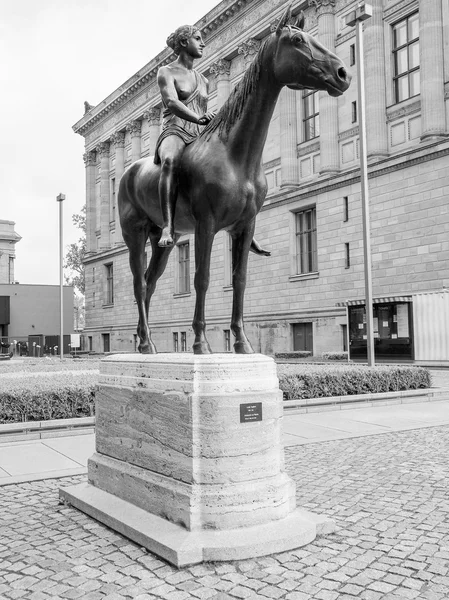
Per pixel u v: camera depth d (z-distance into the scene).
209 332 45.47
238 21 42.50
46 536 5.72
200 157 6.41
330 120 36.12
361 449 9.97
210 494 5.29
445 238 29.16
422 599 4.22
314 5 37.19
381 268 32.31
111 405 6.71
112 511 5.98
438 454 9.42
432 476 7.94
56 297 73.88
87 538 5.63
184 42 7.31
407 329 28.45
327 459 9.20
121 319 59.19
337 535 5.59
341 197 34.91
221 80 44.19
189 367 5.50
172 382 5.65
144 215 8.02
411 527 5.80
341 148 35.94
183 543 4.97
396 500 6.79
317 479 7.90
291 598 4.26
